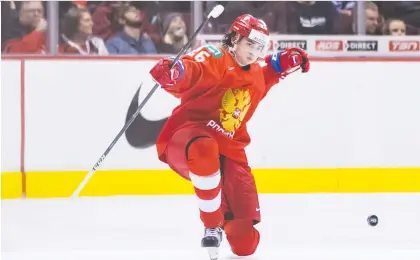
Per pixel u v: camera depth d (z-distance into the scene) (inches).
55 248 449.4
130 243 464.4
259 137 668.1
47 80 661.3
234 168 390.6
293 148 671.1
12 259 384.2
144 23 698.2
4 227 518.0
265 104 668.1
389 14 705.6
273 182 667.4
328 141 674.2
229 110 372.8
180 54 371.2
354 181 676.7
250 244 394.0
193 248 445.1
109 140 664.4
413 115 681.6
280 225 523.2
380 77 679.7
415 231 503.8
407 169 681.6
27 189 658.8
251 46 365.4
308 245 451.5
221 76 363.9
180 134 370.0
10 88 658.2
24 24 687.1
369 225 524.4
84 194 661.3
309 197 645.3
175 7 698.2
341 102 676.1
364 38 690.8
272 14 699.4
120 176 661.3
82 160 662.5
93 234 495.5
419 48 695.1
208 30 696.4
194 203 613.0
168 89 355.9
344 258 384.2
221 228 396.5
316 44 690.2
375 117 679.1
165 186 663.1
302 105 671.8
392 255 392.2
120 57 666.2
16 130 658.8
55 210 586.6
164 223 532.4
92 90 664.4
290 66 400.8
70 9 690.8
